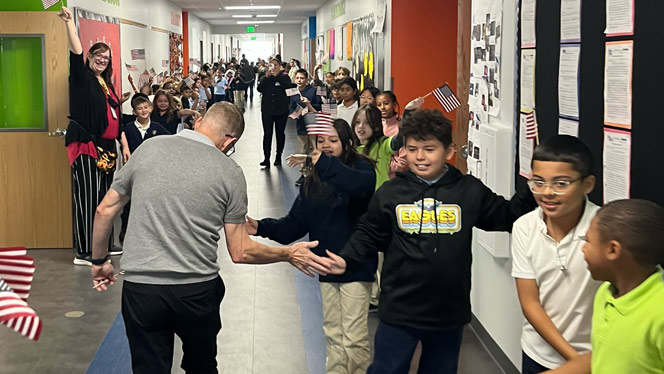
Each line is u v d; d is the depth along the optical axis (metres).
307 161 3.57
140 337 3.15
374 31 9.76
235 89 25.05
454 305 2.76
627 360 1.77
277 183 11.02
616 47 2.61
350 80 7.67
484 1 4.54
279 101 12.48
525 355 2.59
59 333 4.88
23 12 6.91
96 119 6.43
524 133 3.73
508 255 4.07
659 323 1.71
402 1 8.70
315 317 5.24
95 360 4.43
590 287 2.35
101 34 9.28
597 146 2.79
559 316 2.42
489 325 4.53
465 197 2.76
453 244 2.73
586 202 2.41
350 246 2.92
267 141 12.66
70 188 7.12
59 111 7.02
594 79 2.81
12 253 1.15
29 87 7.02
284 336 4.86
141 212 3.12
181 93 11.62
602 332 1.84
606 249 1.81
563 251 2.38
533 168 2.36
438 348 2.81
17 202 7.11
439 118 2.73
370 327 4.96
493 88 4.30
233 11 23.55
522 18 3.76
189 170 3.14
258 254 3.24
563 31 3.14
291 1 19.30
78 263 6.59
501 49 4.13
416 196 2.77
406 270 2.75
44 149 7.06
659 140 2.29
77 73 6.34
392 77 8.79
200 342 3.26
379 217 2.84
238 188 3.23
